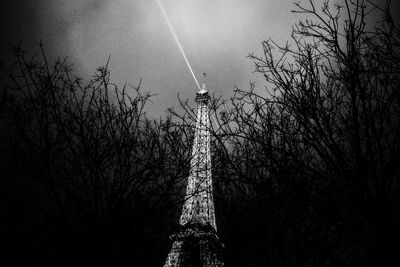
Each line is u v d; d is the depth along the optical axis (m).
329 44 7.25
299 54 7.70
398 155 5.82
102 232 7.09
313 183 6.66
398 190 5.75
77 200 7.40
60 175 7.52
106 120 8.53
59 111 8.03
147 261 7.44
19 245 6.86
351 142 6.62
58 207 7.18
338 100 7.20
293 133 7.65
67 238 6.98
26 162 7.26
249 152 8.08
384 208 5.58
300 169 6.93
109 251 7.05
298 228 7.07
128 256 7.10
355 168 6.09
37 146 7.39
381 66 6.76
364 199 5.83
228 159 7.70
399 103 6.23
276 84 7.64
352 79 6.58
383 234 5.39
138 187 7.95
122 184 7.78
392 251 5.21
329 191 6.43
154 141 8.81
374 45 6.96
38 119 7.67
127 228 7.32
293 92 7.35
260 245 7.56
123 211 7.44
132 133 8.63
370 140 6.07
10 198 7.08
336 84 7.32
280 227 7.49
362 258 5.95
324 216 6.20
